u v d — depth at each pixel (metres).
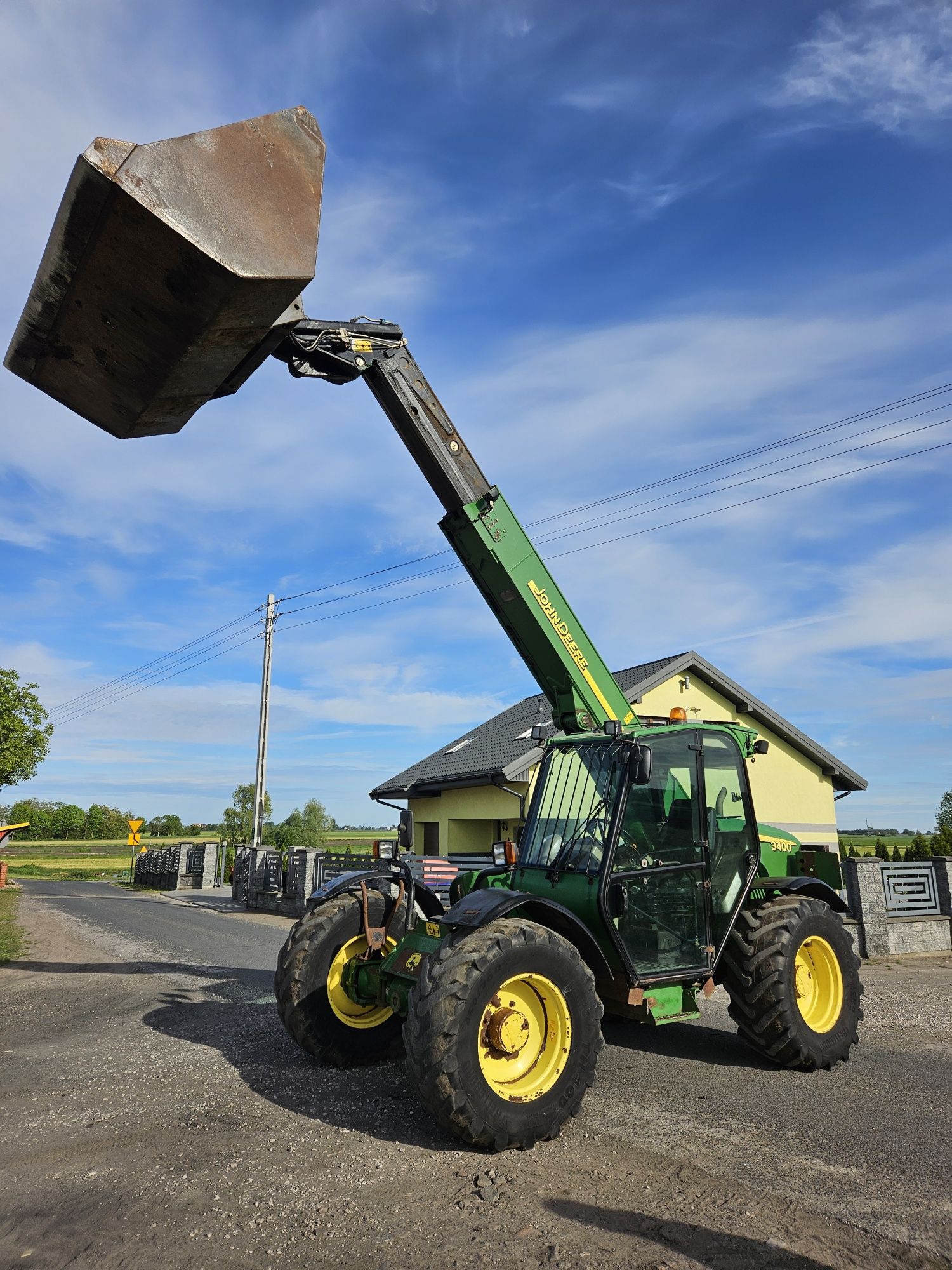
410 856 6.56
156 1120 4.55
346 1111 4.68
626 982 5.02
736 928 5.77
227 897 27.41
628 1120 4.51
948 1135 4.25
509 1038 4.17
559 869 5.41
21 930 14.96
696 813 5.61
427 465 5.61
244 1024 6.99
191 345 4.22
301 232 4.11
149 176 3.74
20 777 32.44
